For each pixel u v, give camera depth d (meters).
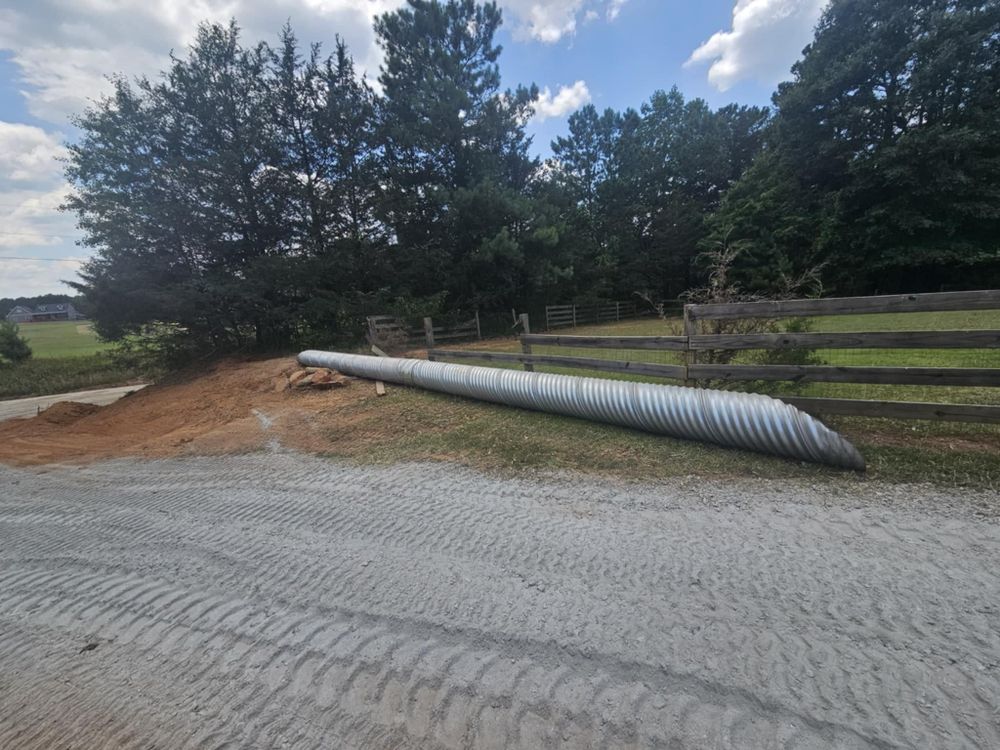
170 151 14.74
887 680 1.78
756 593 2.33
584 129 33.59
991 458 3.48
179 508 4.16
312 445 5.73
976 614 2.06
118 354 16.61
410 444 5.35
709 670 1.89
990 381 3.68
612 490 3.68
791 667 1.87
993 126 18.05
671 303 30.83
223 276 15.13
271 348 16.45
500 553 2.92
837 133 21.89
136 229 13.96
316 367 10.09
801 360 5.04
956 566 2.40
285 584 2.81
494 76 19.03
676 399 4.42
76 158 13.78
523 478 4.09
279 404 7.98
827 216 22.47
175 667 2.23
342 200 16.94
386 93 17.72
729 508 3.22
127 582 2.99
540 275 19.66
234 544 3.36
